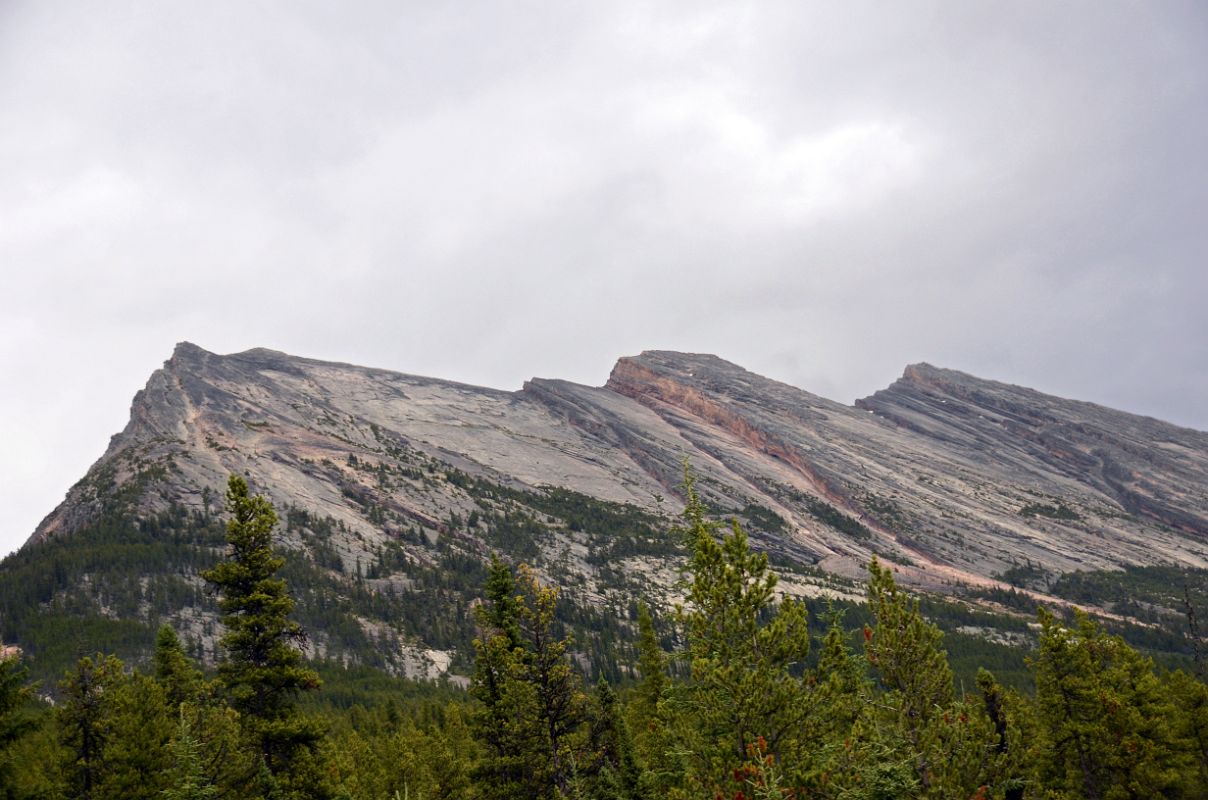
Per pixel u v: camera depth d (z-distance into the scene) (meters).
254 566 36.34
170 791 27.05
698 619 27.42
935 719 25.98
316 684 35.16
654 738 35.78
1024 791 27.11
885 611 28.39
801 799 22.34
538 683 37.88
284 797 32.28
